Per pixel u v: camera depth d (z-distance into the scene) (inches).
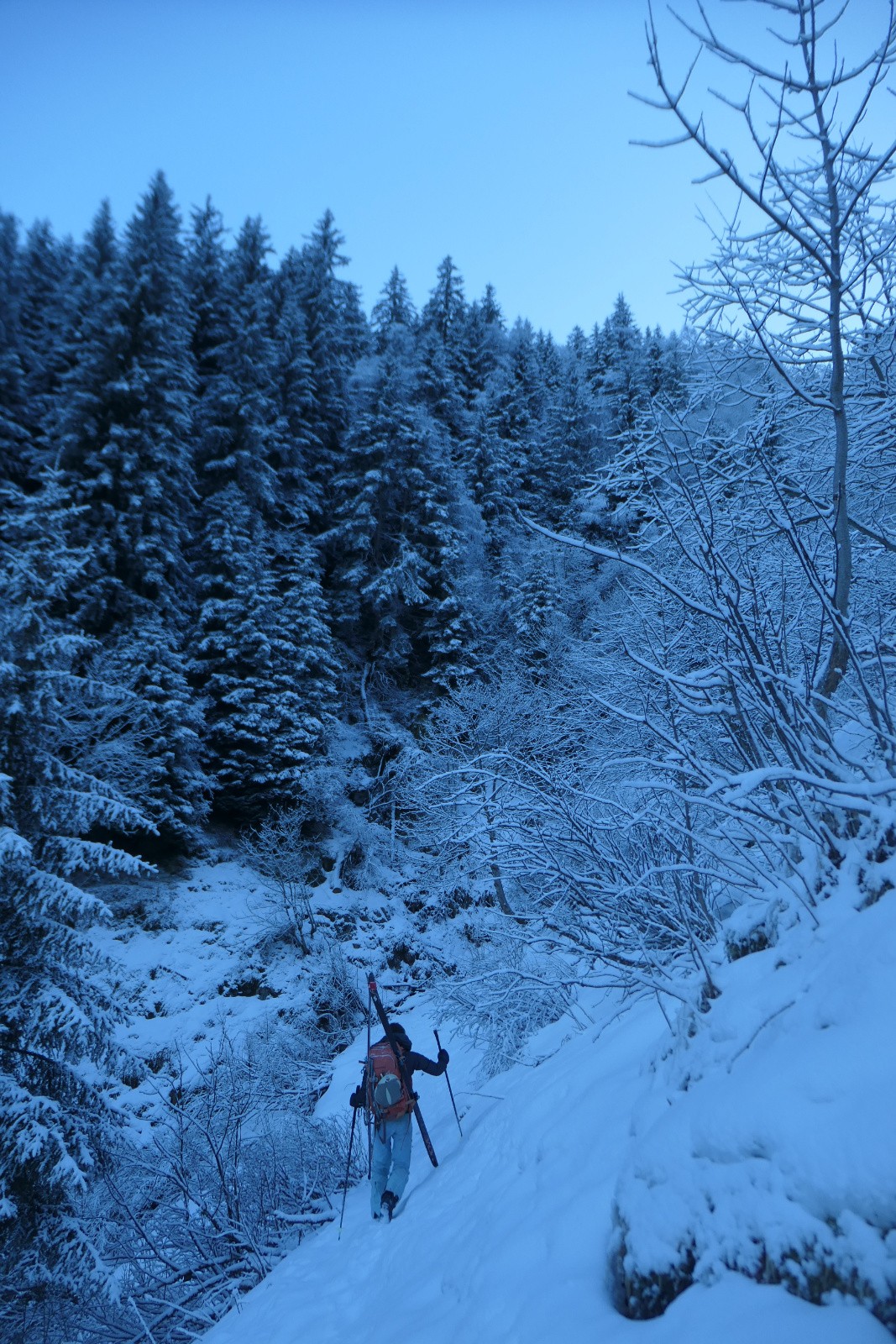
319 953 713.0
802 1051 67.6
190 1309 227.6
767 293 153.5
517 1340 73.4
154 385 899.4
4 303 1123.3
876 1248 50.7
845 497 111.3
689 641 162.9
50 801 370.3
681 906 118.6
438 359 1466.5
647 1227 69.2
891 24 91.9
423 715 1015.0
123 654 741.9
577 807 160.4
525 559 1035.9
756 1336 52.4
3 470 940.6
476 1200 132.5
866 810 78.1
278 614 948.0
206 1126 297.4
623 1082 113.0
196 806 797.9
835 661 110.3
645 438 192.5
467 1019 308.0
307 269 1451.8
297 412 1198.9
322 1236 211.8
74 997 366.9
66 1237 316.2
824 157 105.0
